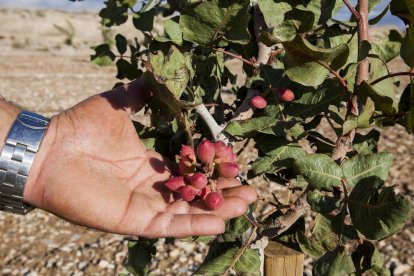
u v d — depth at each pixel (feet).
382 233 0.91
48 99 7.89
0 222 4.15
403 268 3.35
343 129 0.98
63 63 12.10
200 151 1.03
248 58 1.24
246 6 1.06
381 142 5.67
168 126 1.40
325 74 0.99
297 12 1.03
